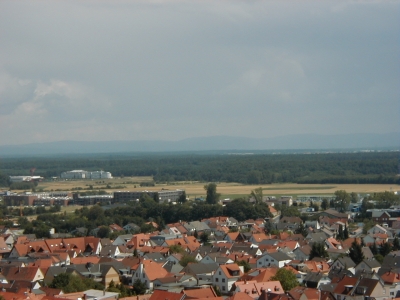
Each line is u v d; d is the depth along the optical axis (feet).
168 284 654.53
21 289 599.98
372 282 572.51
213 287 611.47
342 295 569.64
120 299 544.21
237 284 587.68
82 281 635.66
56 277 628.69
